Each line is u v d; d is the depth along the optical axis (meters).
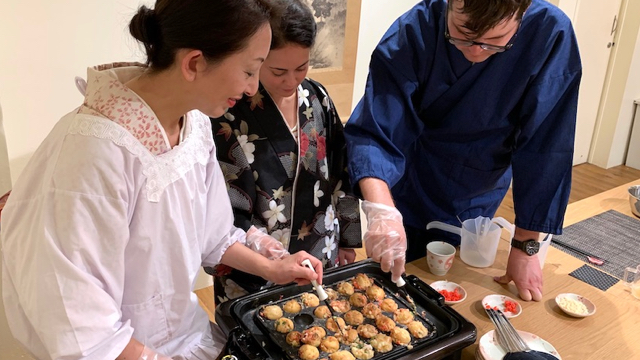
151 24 0.89
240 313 1.23
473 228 1.67
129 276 1.00
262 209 1.44
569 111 1.46
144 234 0.97
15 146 2.03
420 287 1.34
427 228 1.77
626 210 2.06
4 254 0.92
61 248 0.85
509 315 1.38
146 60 0.94
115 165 0.88
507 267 1.55
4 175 2.03
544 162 1.50
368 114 1.49
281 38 1.22
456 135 1.62
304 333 1.18
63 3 1.93
